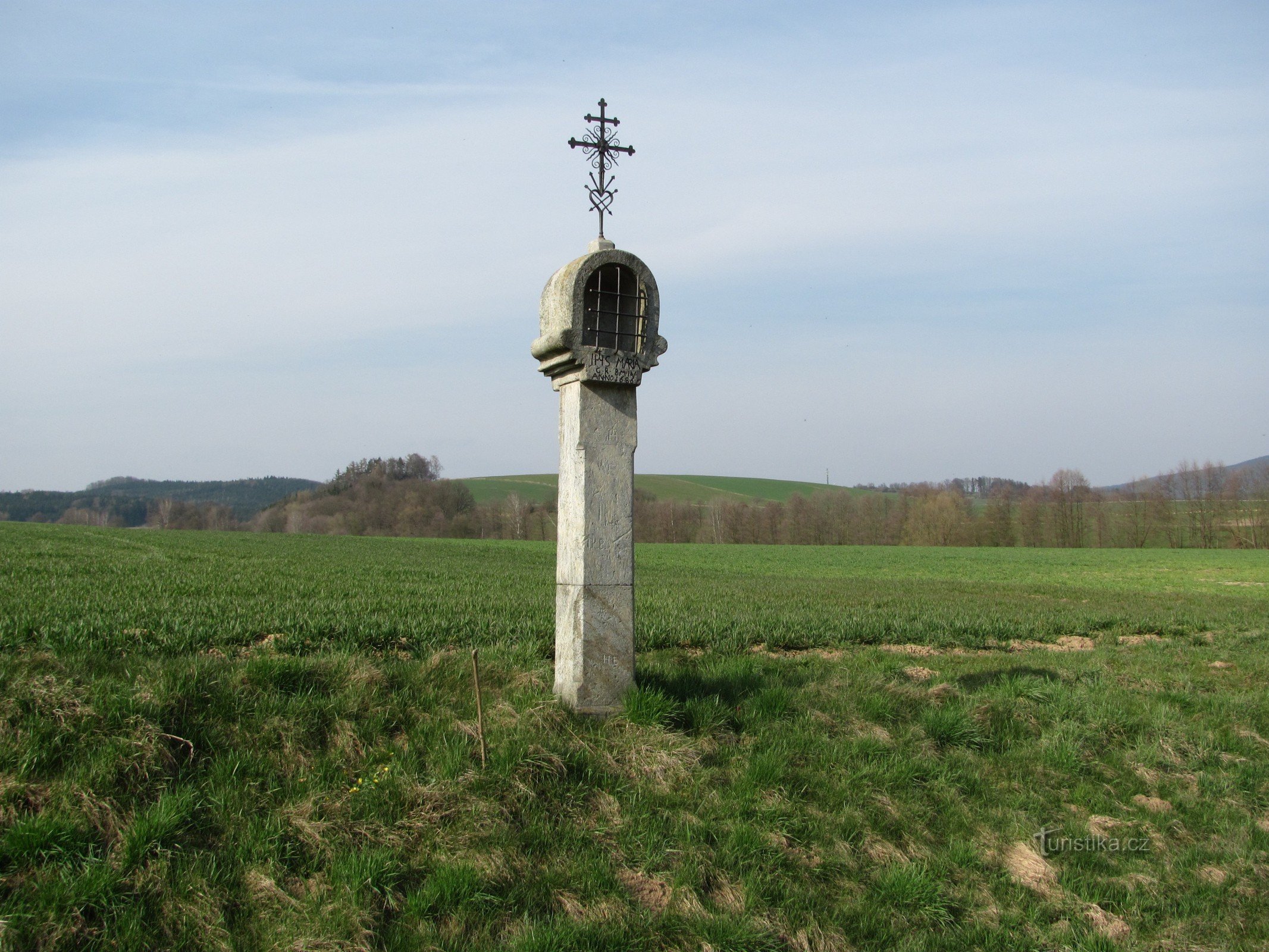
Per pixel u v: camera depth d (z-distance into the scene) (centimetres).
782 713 827
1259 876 670
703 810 643
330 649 1109
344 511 11069
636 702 746
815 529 9919
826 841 637
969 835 687
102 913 468
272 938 475
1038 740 866
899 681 1020
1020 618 1881
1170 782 811
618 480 766
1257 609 2695
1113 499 9419
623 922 522
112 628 1065
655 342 772
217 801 564
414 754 653
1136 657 1455
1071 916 603
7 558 2512
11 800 524
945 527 9600
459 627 1301
